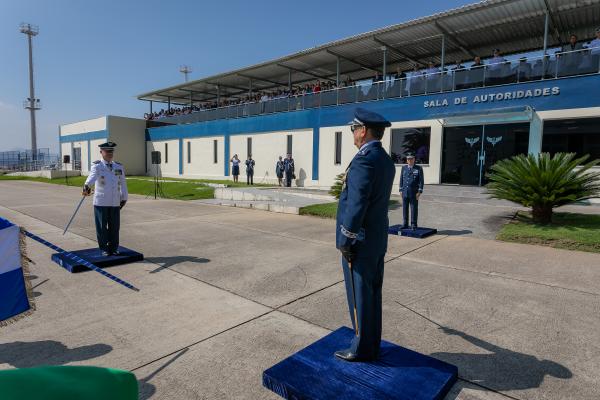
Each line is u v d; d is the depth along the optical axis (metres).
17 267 3.25
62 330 3.64
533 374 2.91
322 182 19.98
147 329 3.67
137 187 21.14
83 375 1.05
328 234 8.52
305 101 20.80
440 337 3.52
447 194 12.97
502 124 14.26
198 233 8.61
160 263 6.02
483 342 3.42
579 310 4.15
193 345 3.36
